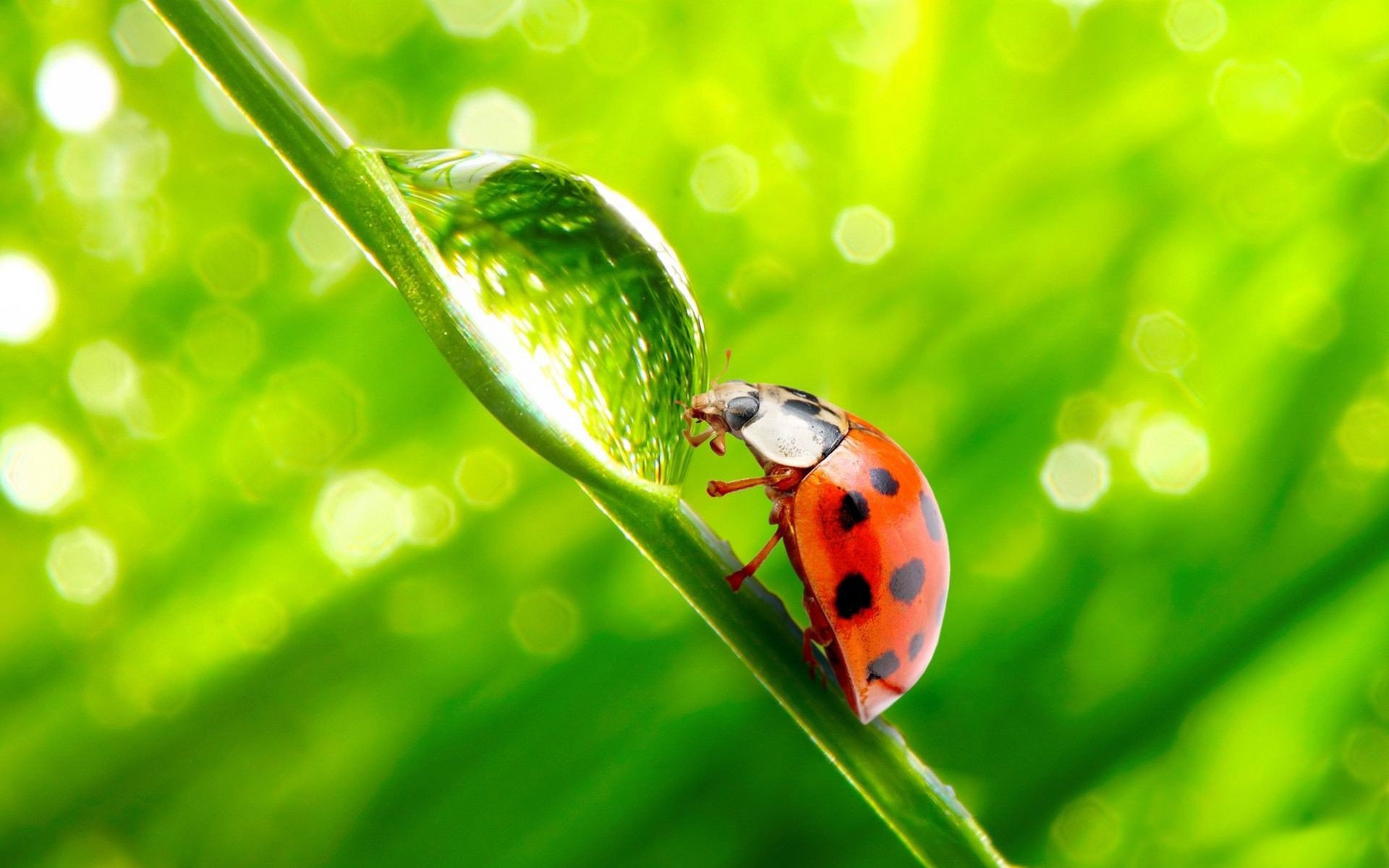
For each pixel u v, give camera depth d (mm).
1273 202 101
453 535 104
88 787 96
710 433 82
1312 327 100
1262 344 100
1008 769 96
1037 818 95
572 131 114
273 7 111
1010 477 99
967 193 110
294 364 110
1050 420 100
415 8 113
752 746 96
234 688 98
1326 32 105
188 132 114
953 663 97
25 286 110
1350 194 100
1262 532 98
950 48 112
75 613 102
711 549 73
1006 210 106
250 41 69
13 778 96
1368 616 96
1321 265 100
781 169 113
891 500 80
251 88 68
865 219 110
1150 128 106
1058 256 104
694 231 111
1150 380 101
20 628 101
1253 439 99
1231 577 97
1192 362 101
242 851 96
